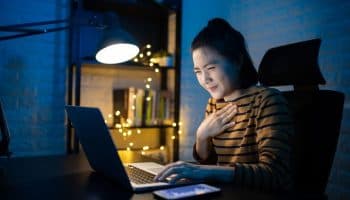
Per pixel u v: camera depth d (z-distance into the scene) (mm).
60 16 2398
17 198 834
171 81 2807
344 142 1937
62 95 2428
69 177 1066
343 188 1943
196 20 2846
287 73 1338
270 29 2447
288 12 2312
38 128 2355
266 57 1434
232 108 1328
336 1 1996
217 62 1218
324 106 1207
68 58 2385
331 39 2021
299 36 2227
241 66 1299
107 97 2611
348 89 1919
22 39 2279
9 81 2250
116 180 977
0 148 1274
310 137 1195
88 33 2459
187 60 2811
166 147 2824
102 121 857
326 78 2051
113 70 2637
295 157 1199
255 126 1210
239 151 1256
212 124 1343
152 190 912
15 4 2252
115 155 871
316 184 1171
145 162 1325
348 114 1915
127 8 2564
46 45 2363
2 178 1050
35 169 1181
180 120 2766
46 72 2371
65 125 2441
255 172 988
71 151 2293
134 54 1698
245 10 2668
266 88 1238
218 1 2875
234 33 1271
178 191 869
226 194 895
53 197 845
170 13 2717
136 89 2514
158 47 2816
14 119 2275
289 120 1115
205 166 1027
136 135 2738
